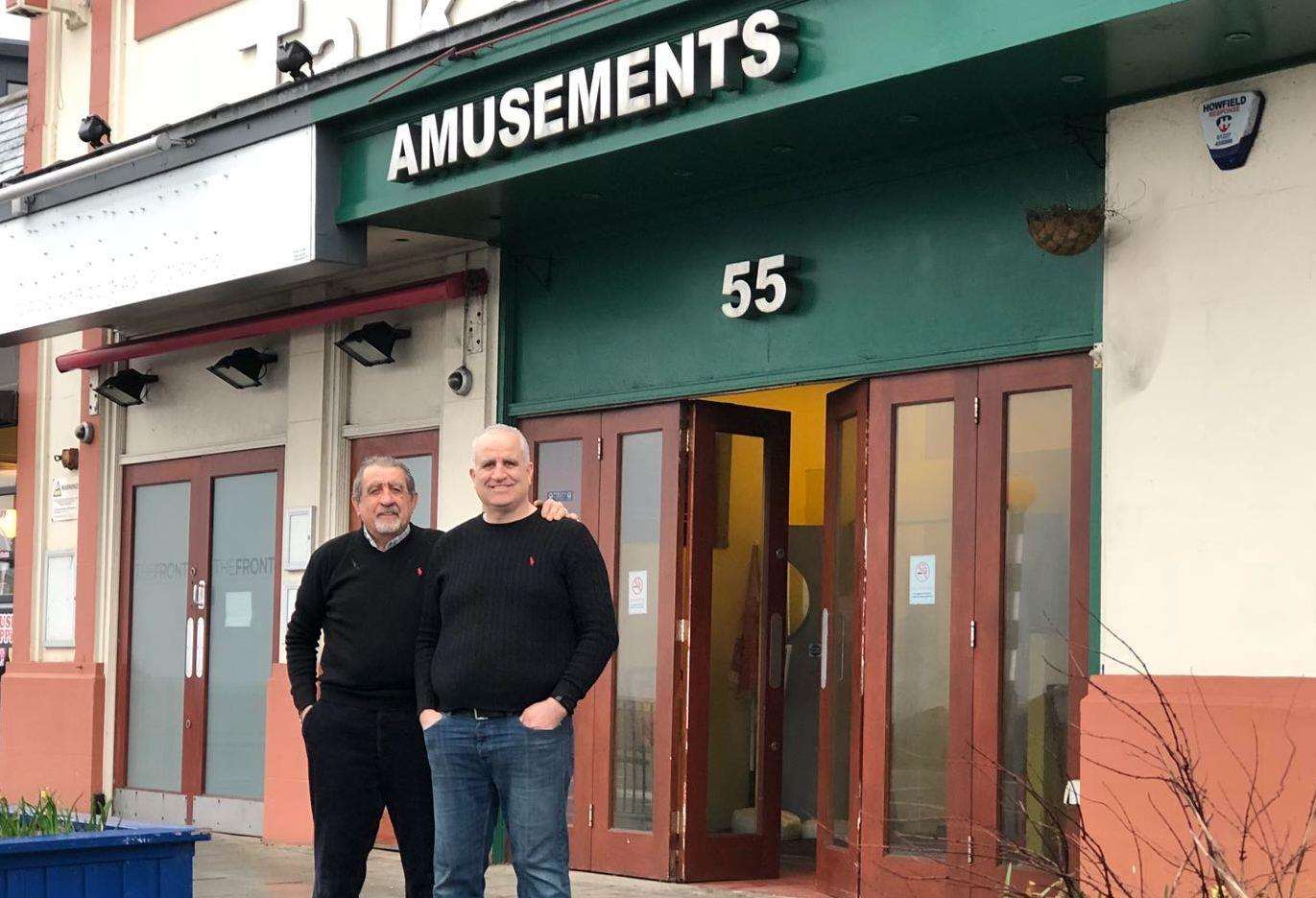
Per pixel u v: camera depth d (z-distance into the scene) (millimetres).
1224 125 6914
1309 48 6609
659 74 7828
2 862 5223
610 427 9844
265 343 12336
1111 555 7250
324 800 6438
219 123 10219
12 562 15578
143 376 13352
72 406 14047
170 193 10664
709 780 9492
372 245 10570
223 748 12594
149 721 13258
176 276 10594
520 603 5707
